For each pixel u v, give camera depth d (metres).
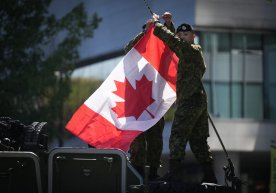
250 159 73.38
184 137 15.39
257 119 70.00
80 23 54.59
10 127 15.70
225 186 14.45
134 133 16.00
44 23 52.91
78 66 79.06
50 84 52.22
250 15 69.56
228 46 69.31
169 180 15.01
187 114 15.46
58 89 53.16
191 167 73.31
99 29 77.62
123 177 13.61
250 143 69.62
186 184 14.07
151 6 70.69
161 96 16.69
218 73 69.12
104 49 77.19
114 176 13.65
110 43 76.38
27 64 51.47
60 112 54.38
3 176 13.83
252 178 76.94
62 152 13.65
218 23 68.50
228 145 68.88
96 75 78.25
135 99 16.45
